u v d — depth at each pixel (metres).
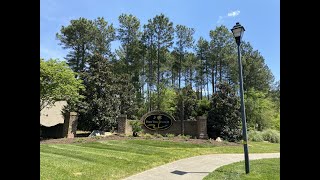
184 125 20.78
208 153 13.30
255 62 41.59
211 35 44.53
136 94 38.97
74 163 8.84
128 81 32.19
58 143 14.57
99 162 9.35
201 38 45.81
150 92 39.41
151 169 8.99
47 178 6.65
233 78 41.59
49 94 17.72
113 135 18.84
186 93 27.00
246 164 8.38
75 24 38.44
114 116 20.75
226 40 43.66
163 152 12.46
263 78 41.62
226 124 20.22
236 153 13.77
